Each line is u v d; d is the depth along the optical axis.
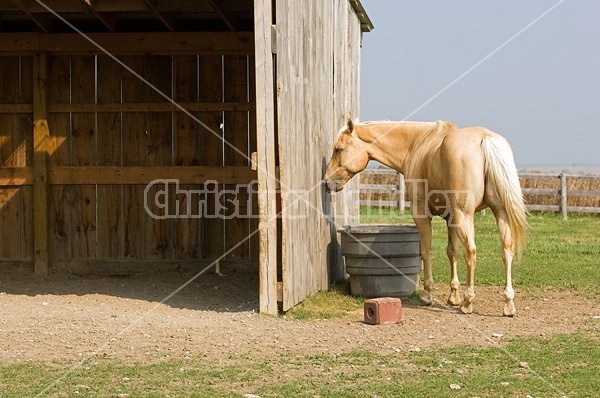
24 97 10.95
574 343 6.36
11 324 7.16
